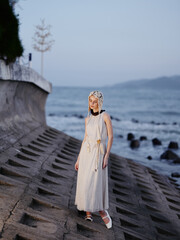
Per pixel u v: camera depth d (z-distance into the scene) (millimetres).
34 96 12797
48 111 47531
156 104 66875
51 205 3812
